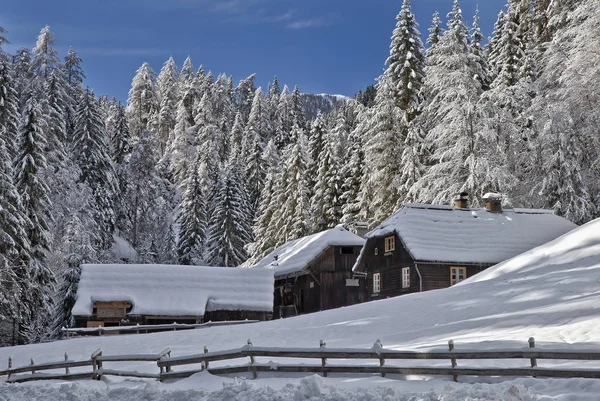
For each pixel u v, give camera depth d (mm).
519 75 58344
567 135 45062
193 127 131375
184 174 112250
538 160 47688
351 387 14406
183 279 49469
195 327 40719
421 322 25328
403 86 60500
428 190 50375
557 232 44219
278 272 55938
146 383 17391
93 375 19875
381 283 45750
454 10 63031
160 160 116250
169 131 135000
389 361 18453
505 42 61625
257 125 137750
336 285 54625
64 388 17344
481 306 25594
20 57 77312
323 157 74750
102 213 68562
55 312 54531
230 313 48688
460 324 23125
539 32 60625
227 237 76062
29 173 47344
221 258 75750
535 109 48094
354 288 54906
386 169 57312
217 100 149250
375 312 30203
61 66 81312
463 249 42062
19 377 21594
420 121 57312
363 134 61375
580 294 23188
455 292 31000
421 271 41344
